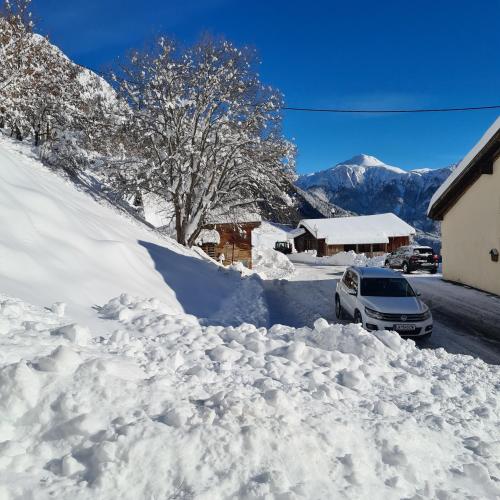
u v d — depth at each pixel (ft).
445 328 36.09
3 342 11.51
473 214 58.13
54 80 73.72
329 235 173.37
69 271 27.40
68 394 9.14
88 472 7.70
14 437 8.27
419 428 11.81
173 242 69.10
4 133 74.90
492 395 15.85
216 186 72.59
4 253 23.31
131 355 13.71
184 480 7.82
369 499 8.48
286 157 73.46
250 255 108.78
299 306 48.39
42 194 36.91
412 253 91.04
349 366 16.47
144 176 68.28
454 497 9.22
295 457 8.94
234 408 9.77
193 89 67.31
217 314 38.27
